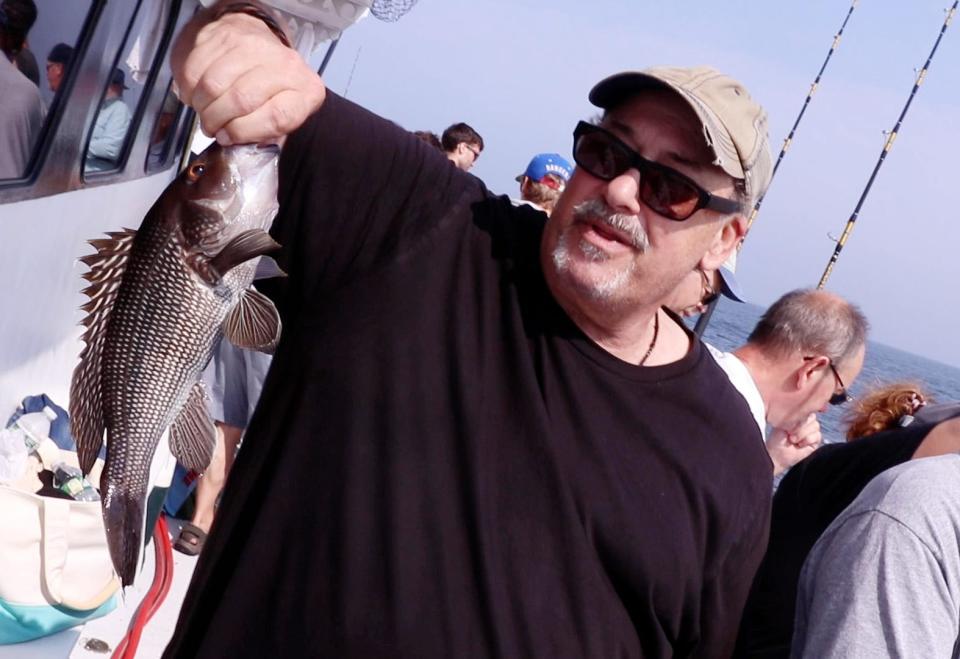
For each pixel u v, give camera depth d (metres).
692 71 2.34
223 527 2.27
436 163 2.41
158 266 2.00
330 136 2.27
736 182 2.36
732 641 2.54
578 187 2.32
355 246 2.29
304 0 5.82
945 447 3.24
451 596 2.18
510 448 2.28
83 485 4.05
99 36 4.16
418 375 2.24
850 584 2.46
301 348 2.28
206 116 1.94
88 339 2.07
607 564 2.32
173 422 2.09
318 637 2.13
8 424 4.39
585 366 2.35
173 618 4.95
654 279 2.29
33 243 4.20
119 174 5.43
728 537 2.44
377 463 2.19
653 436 2.36
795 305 4.54
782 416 4.59
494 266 2.36
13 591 3.61
